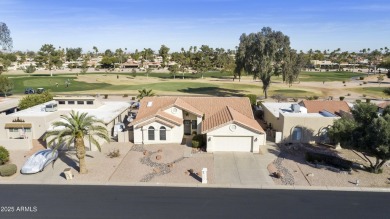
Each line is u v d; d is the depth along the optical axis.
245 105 38.47
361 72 164.25
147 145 33.47
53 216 19.28
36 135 35.75
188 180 24.80
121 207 20.47
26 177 25.17
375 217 19.39
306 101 40.84
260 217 19.31
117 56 199.88
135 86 91.62
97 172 26.23
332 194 22.50
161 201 21.33
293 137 34.31
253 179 25.03
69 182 24.27
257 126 32.78
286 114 35.38
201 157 29.98
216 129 30.97
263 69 63.28
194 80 112.44
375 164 26.95
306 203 21.12
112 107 44.47
